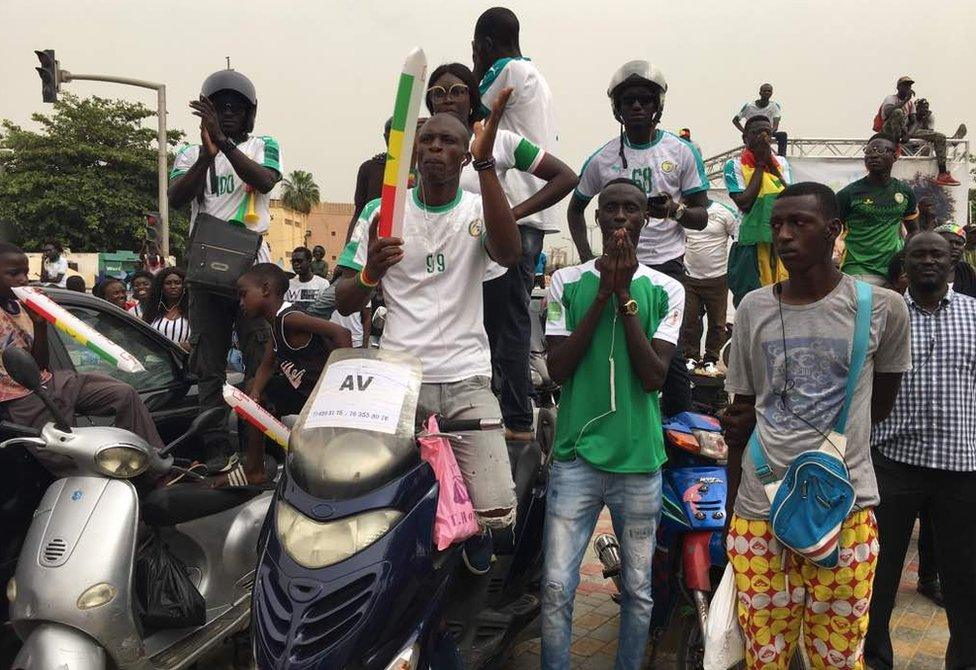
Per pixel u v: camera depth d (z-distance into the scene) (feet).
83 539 9.44
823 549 8.26
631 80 14.55
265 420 11.27
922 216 29.22
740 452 9.56
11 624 9.66
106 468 9.80
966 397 11.81
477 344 9.68
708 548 11.05
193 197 15.37
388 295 9.62
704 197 15.25
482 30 14.39
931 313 12.21
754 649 9.14
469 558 10.02
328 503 7.61
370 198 16.11
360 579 7.29
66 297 13.32
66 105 132.57
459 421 8.65
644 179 15.16
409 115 7.88
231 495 11.66
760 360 9.05
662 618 12.23
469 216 9.51
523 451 12.85
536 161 12.09
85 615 9.20
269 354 13.09
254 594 7.57
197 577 11.66
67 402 11.93
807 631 9.12
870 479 8.68
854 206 19.69
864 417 8.68
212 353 14.76
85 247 127.75
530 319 13.85
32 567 9.35
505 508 9.45
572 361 10.54
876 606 12.44
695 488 11.38
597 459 10.46
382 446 7.92
